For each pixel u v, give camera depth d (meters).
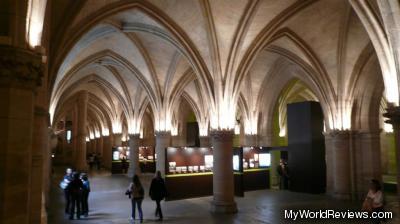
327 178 19.64
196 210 15.12
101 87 32.53
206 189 19.28
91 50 20.48
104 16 13.86
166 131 23.39
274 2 14.29
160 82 23.02
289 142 21.78
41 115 8.80
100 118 44.34
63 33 12.27
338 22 16.20
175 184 17.98
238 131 33.94
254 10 14.08
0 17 4.57
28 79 4.71
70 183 13.44
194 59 15.77
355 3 11.17
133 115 29.59
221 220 12.99
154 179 13.31
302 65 19.06
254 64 23.23
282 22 15.30
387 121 9.04
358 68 17.78
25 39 4.70
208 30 14.59
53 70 12.18
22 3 4.68
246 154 21.62
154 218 13.36
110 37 19.56
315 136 20.53
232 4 14.00
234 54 15.15
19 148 4.57
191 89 29.12
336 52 17.52
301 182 20.78
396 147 8.77
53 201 17.88
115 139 35.34
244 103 25.44
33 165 8.38
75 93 31.89
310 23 16.38
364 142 18.12
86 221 12.82
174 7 14.63
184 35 15.59
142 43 19.92
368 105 18.09
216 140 15.20
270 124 25.11
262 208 15.53
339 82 18.06
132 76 27.00
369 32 10.88
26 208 4.61
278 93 24.67
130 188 12.77
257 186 21.98
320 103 19.77
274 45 18.88
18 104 4.59
